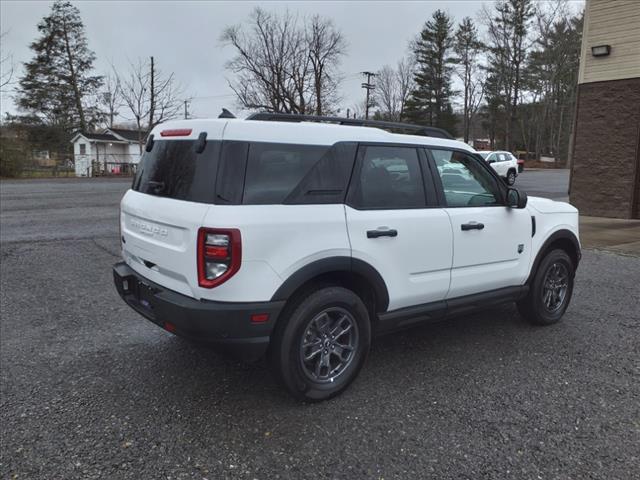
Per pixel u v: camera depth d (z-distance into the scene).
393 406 3.24
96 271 6.71
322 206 3.16
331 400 3.31
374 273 3.38
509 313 5.18
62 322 4.75
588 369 3.82
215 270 2.83
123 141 46.62
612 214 11.92
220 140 2.96
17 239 8.88
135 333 4.48
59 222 10.95
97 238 9.05
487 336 4.51
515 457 2.70
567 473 2.57
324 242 3.12
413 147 3.74
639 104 11.17
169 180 3.23
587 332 4.61
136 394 3.36
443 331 4.64
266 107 41.81
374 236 3.35
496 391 3.45
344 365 3.38
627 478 2.53
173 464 2.61
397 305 3.60
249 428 2.96
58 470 2.54
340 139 3.32
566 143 61.31
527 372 3.76
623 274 6.83
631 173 11.52
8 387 3.44
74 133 49.31
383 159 3.54
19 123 46.09
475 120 67.38
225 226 2.80
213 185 2.90
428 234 3.65
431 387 3.51
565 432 2.95
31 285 6.00
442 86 59.91
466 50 59.56
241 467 2.59
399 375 3.70
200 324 2.88
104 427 2.95
